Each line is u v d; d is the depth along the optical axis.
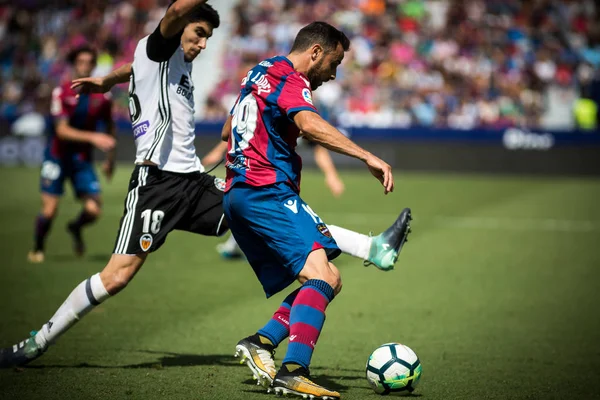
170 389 15.40
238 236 15.69
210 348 19.06
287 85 14.58
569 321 22.95
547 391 15.99
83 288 16.33
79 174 31.62
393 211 50.44
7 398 14.73
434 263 33.22
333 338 20.47
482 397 15.43
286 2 94.50
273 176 14.84
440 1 95.62
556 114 84.88
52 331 16.47
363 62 87.19
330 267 15.01
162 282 28.16
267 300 25.20
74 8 96.56
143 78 16.58
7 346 19.09
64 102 29.75
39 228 31.73
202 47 16.70
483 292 27.19
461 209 52.41
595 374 17.42
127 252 16.34
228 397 14.84
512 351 19.44
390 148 77.75
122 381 15.97
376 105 83.50
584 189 65.44
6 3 97.50
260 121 14.84
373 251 16.36
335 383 16.25
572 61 88.62
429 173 77.31
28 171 74.38
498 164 76.31
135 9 94.94
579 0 93.62
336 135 14.02
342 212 49.75
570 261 33.97
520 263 33.38
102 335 20.30
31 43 94.12
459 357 18.75
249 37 91.50
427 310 24.12
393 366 15.25
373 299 25.77
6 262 31.70
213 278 29.09
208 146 78.94
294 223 14.73
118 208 50.59
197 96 91.62
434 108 82.88
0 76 91.69
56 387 15.50
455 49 88.25
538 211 51.94
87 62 29.17
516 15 92.12
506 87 83.81
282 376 14.57
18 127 80.06
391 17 92.06
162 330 20.92
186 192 16.89
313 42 15.23
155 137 16.64
